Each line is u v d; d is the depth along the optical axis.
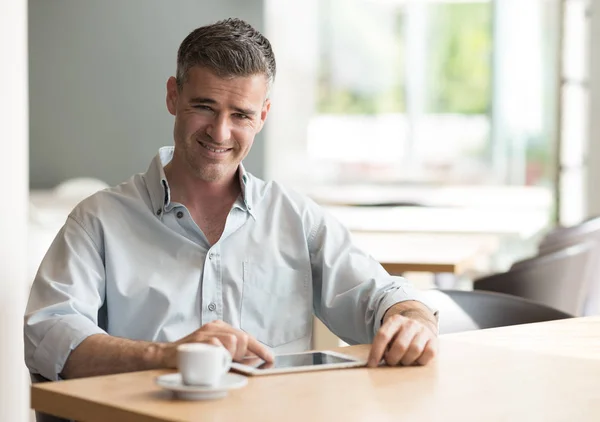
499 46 8.73
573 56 7.79
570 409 1.64
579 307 4.26
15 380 2.91
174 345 1.98
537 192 8.47
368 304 2.48
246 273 2.50
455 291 2.83
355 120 8.81
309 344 2.57
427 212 6.66
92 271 2.39
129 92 7.59
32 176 7.68
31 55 7.61
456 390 1.76
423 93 8.92
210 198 2.53
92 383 1.76
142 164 7.63
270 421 1.52
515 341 2.28
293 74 8.28
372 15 8.88
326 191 8.54
